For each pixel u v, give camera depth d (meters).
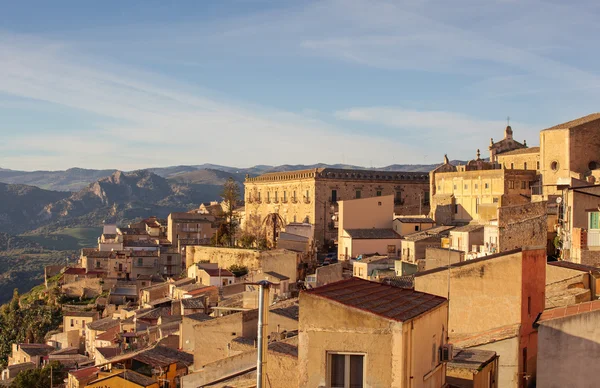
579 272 40.47
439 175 152.38
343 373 20.17
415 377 20.95
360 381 20.09
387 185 178.25
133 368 59.28
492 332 31.56
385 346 19.80
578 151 119.44
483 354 29.42
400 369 19.67
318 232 171.50
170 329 87.62
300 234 165.50
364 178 176.12
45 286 191.75
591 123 120.31
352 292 22.88
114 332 107.69
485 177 140.12
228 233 184.62
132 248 188.38
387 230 130.88
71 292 170.00
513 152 153.62
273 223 173.38
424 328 22.06
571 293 36.69
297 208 179.75
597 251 52.62
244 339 51.75
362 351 19.94
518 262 31.67
